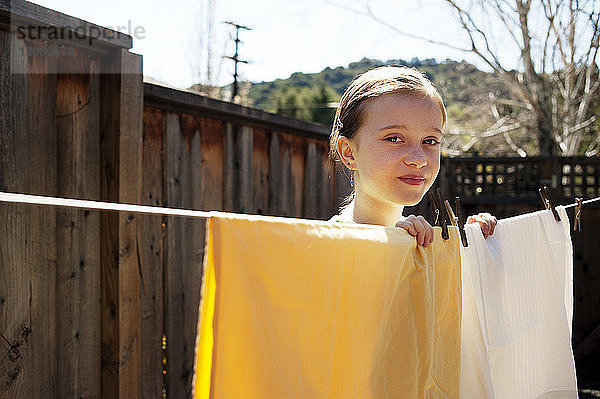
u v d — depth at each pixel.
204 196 3.28
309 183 4.36
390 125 1.32
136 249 2.46
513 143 13.43
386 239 1.06
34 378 2.08
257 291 0.87
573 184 5.68
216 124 3.38
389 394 1.07
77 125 2.29
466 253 1.33
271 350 0.88
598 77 10.31
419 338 1.12
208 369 0.85
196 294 3.21
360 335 1.02
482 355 1.33
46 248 2.14
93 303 2.34
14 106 2.02
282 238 0.90
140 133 2.50
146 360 2.83
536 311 1.61
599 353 4.96
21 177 2.05
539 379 1.62
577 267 5.12
